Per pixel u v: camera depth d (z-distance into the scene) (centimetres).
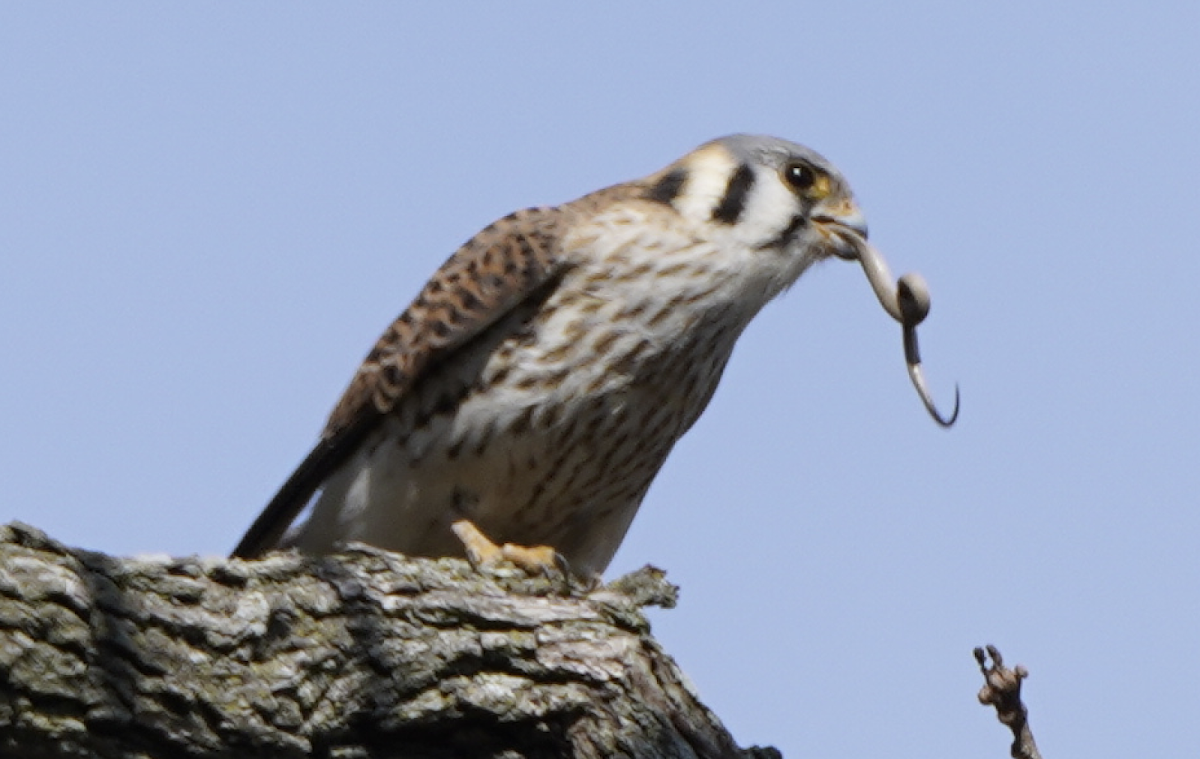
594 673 854
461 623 842
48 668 725
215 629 777
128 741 749
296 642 802
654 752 848
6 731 719
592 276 1073
